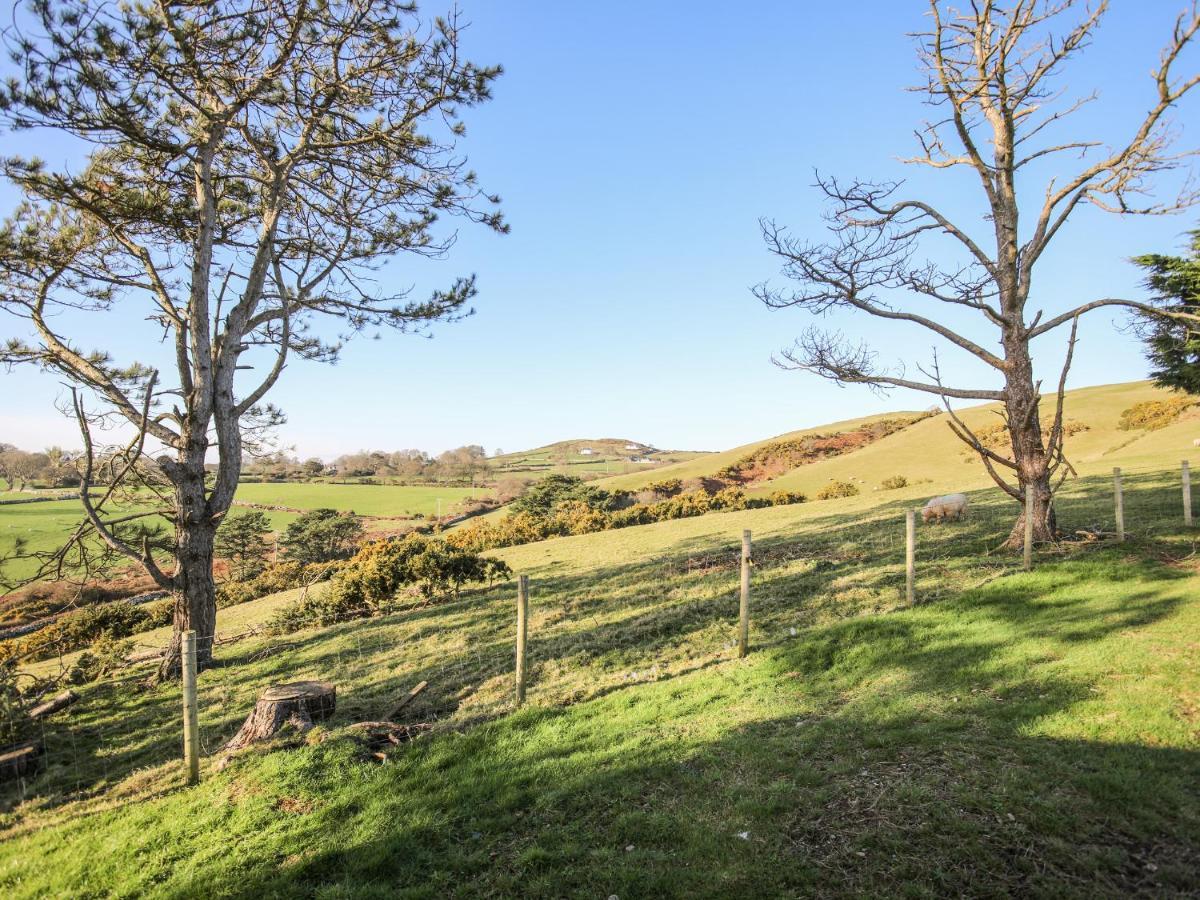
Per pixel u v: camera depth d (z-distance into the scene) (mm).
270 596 27172
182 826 5633
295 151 13516
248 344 14477
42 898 4793
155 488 14148
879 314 13102
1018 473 12555
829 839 4559
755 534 23516
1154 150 10586
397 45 12500
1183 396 42875
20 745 8320
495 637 12656
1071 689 6445
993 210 12398
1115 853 4109
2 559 13242
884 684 7367
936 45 11922
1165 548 11172
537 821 5258
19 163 11055
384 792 5926
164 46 11016
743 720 6852
